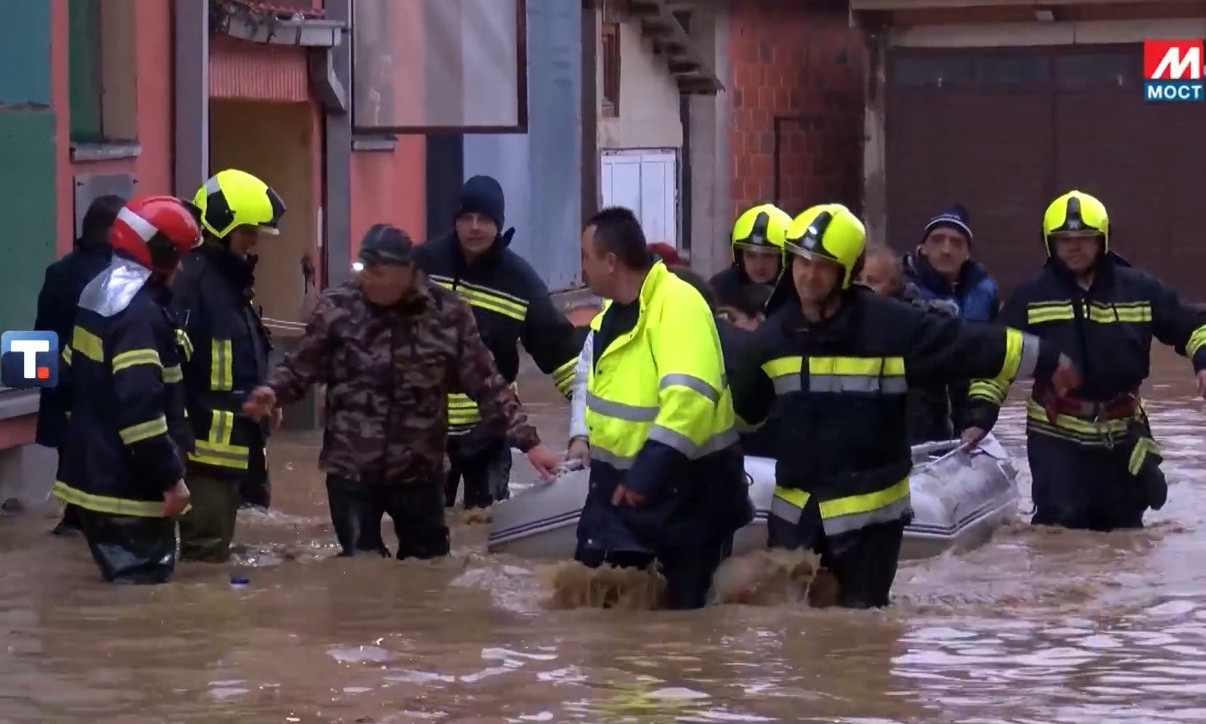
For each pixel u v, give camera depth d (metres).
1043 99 39.56
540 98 30.66
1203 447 20.78
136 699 8.60
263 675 9.05
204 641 9.90
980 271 16.31
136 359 11.35
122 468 11.64
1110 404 14.67
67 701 8.58
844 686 8.80
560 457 19.27
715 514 10.74
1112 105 39.25
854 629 10.15
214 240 12.55
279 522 15.17
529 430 12.17
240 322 12.60
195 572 12.17
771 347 10.58
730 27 40.69
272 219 12.55
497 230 14.25
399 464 12.24
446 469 15.30
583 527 10.85
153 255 11.55
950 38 39.78
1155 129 39.06
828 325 10.45
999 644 9.84
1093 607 11.20
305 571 12.10
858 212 42.69
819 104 42.09
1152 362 30.61
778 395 10.62
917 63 40.16
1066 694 8.67
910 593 11.82
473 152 28.08
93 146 17.59
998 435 22.17
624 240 10.48
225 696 8.62
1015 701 8.54
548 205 31.16
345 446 12.24
